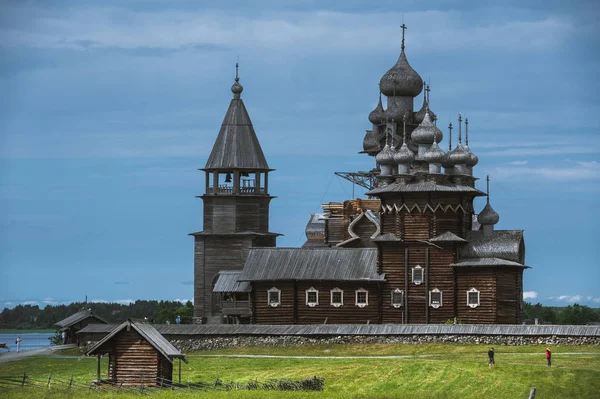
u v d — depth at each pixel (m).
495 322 186.62
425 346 172.12
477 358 157.62
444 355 163.38
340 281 195.25
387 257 193.75
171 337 185.62
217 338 184.00
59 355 187.50
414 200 192.12
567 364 149.38
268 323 199.25
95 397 128.50
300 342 179.62
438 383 139.50
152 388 134.88
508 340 170.25
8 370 165.88
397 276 192.75
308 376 146.62
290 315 197.62
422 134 194.25
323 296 196.62
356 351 173.25
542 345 167.88
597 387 136.12
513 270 190.50
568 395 133.75
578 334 167.00
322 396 127.50
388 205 194.50
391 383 140.62
